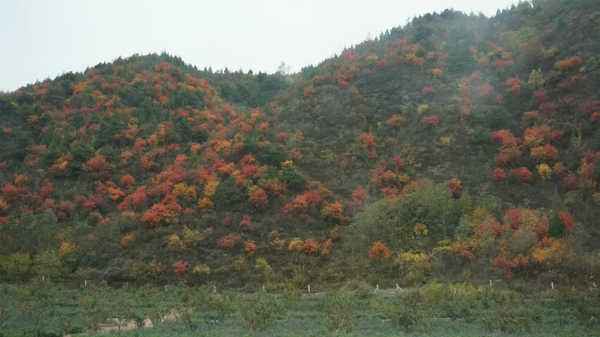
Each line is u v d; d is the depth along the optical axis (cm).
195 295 4450
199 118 8225
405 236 5494
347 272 5231
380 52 9356
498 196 5884
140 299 4575
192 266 5444
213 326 3425
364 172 6788
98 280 5384
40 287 4888
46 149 7662
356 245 5569
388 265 5172
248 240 5725
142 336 3117
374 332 3119
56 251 5819
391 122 7406
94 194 6788
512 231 5081
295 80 10844
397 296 4309
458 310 3691
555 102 6794
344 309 3728
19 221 6316
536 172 6072
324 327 3272
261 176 6400
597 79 6769
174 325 3478
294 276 5225
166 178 6662
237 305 3909
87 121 8069
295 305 4094
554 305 3881
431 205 5659
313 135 7494
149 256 5603
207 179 6481
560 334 3108
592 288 4319
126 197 6619
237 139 7188
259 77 11550
